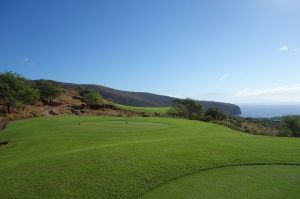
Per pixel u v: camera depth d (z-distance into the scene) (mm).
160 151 18797
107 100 122188
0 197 12352
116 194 12492
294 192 12195
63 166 15875
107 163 16234
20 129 38219
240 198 11602
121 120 51750
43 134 33969
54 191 12812
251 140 22859
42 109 78438
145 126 41875
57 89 101375
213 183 13469
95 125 42938
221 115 95125
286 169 15719
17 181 13953
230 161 17016
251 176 14469
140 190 12836
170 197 11953
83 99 106500
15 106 71750
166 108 118375
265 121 103000
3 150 26609
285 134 65938
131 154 17984
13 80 70875
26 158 21781
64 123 45219
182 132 35312
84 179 14039
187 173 14945
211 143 21359
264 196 11789
